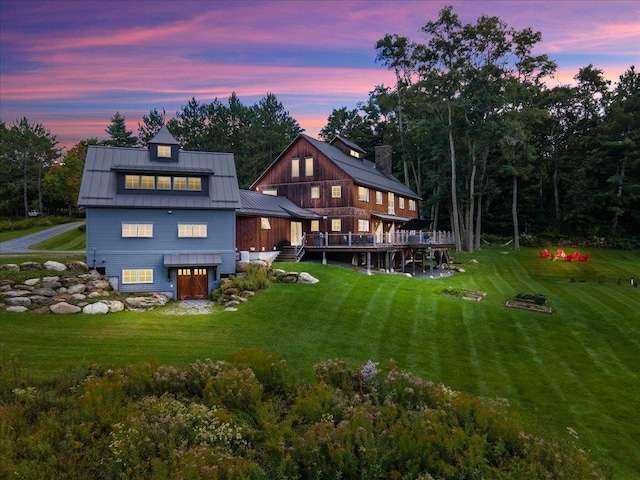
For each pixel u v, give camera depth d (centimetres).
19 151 6688
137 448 663
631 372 1469
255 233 2862
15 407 766
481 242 5391
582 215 5166
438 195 4856
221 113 7388
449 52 4362
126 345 1416
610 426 1126
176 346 1439
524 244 5088
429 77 4509
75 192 6425
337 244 3203
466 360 1550
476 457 661
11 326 1545
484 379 1395
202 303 2184
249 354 1048
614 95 5475
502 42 4259
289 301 2092
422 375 1395
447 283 3038
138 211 2305
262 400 906
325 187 3616
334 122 7288
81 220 6231
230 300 2114
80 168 6450
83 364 1066
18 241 4016
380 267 3512
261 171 6675
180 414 750
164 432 704
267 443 693
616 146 4928
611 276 3412
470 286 2978
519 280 3294
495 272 3706
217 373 952
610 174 5228
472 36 4203
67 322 1644
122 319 1750
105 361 1245
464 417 798
